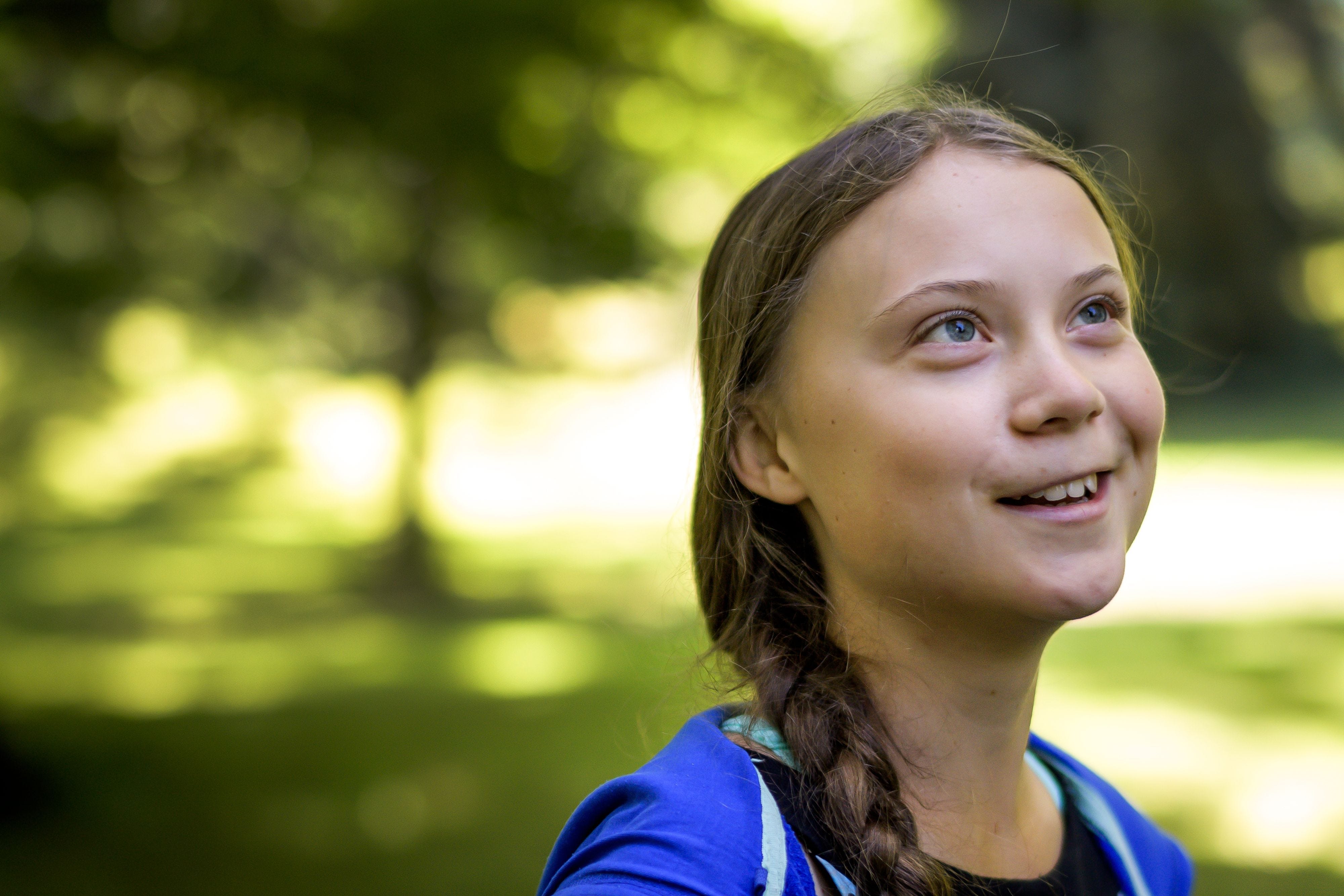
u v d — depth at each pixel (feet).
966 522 3.10
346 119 25.32
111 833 19.42
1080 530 3.10
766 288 3.55
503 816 19.71
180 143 25.85
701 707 3.93
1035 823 3.76
